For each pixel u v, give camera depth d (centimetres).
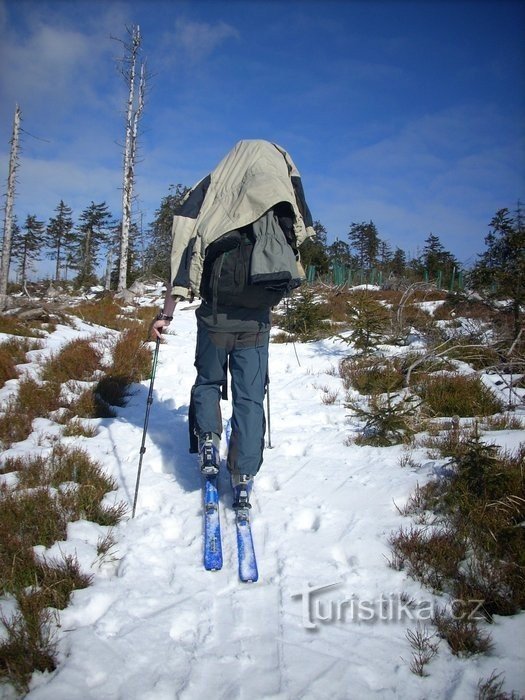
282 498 350
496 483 319
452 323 926
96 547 289
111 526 316
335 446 447
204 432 331
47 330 1042
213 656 212
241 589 257
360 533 302
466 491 315
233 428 322
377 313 828
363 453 425
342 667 206
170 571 271
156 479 382
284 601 247
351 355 827
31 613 224
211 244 295
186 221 311
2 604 238
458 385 591
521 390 621
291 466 403
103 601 244
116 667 203
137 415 554
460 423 495
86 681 196
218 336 321
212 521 306
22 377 679
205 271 312
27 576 253
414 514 319
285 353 888
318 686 196
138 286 2170
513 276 767
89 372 723
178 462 418
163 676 201
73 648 210
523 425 477
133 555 281
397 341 902
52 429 496
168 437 475
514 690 192
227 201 301
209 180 320
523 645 214
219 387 349
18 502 315
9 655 202
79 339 886
